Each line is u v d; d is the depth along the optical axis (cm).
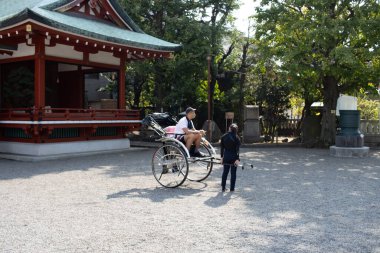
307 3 1580
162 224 517
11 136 1448
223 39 2323
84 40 1340
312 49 1627
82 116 1421
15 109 1363
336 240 453
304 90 1972
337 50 1451
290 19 1658
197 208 607
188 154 794
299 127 2342
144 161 1245
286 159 1317
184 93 2144
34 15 1154
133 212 580
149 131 2142
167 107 2183
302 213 578
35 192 732
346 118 1459
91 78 2769
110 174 963
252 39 1956
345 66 1644
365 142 1928
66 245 434
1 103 1559
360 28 1516
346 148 1407
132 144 1888
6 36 1288
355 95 2025
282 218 548
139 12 2008
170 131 875
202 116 2330
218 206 621
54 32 1240
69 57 1448
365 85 1795
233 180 748
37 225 510
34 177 915
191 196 699
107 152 1532
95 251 415
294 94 2200
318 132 1927
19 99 1556
